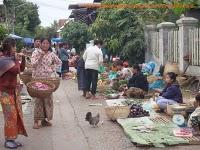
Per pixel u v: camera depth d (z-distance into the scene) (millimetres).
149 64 20797
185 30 18594
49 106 10859
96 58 15852
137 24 24297
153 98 13656
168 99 12234
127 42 24312
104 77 19641
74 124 11250
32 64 10797
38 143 9367
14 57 8875
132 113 11562
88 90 15992
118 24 24516
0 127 10922
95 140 9531
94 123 10797
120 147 8883
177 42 19938
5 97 8750
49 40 10961
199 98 10398
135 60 24234
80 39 38688
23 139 9719
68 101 15422
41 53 10805
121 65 20906
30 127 10938
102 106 14062
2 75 8680
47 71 10867
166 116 11648
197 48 17609
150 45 23688
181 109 10398
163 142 8859
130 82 15945
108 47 25141
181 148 8656
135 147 8828
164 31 21391
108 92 17016
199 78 16953
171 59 20766
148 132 9734
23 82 15703
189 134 9336
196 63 17703
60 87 20125
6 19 44656
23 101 14766
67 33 39062
